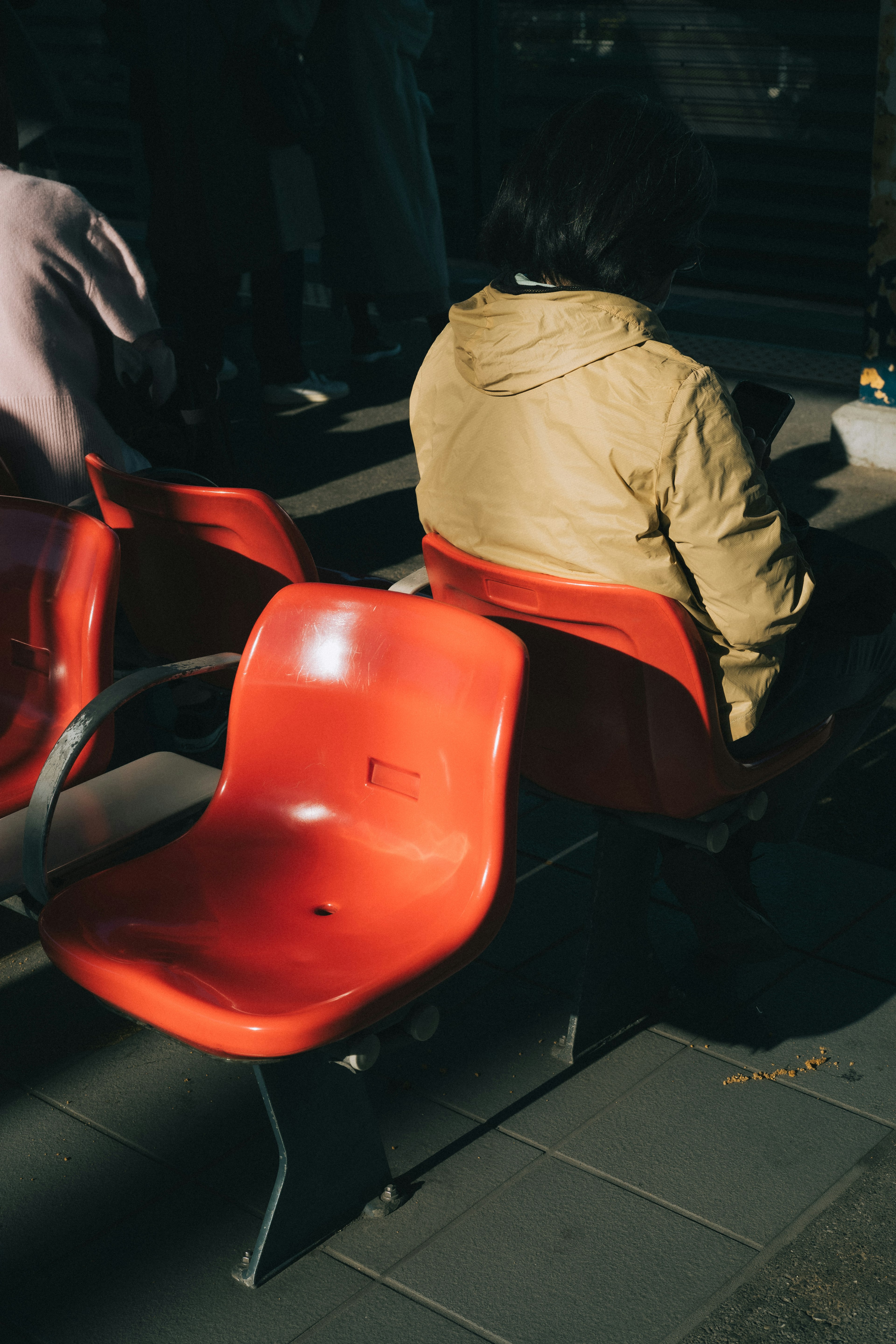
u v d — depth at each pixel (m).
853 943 2.91
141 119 6.61
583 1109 2.48
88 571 2.47
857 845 3.29
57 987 2.87
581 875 3.21
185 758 2.58
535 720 2.41
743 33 7.44
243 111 6.07
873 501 5.39
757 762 2.41
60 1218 2.27
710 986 2.79
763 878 3.15
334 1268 2.15
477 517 2.33
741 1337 2.00
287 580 2.75
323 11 6.35
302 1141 2.12
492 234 2.29
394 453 6.22
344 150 6.69
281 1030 1.78
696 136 2.22
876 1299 2.05
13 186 3.36
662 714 2.23
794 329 7.22
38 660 2.58
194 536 2.83
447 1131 2.43
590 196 2.16
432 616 2.09
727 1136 2.39
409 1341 2.02
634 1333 2.02
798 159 7.49
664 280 2.28
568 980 2.84
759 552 2.15
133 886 2.16
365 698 2.18
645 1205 2.25
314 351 7.84
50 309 3.38
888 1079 2.52
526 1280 2.12
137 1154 2.41
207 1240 2.22
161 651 3.19
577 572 2.23
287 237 6.38
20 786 2.40
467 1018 2.73
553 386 2.18
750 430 2.32
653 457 2.10
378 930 2.04
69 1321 2.07
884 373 5.59
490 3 8.14
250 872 2.22
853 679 2.58
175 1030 1.86
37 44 9.97
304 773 2.28
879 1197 2.24
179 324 7.14
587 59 8.05
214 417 3.72
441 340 2.48
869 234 5.40
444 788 2.09
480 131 8.49
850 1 6.98
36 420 3.43
